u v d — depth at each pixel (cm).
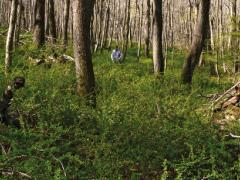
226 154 840
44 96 1111
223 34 2372
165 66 2975
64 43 2250
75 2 1162
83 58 1171
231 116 1157
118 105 1104
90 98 1152
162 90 1498
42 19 2209
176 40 6425
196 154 871
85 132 918
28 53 1845
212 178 786
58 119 970
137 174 772
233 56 2477
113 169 798
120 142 884
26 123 909
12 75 1353
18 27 2211
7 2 5616
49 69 1623
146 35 3803
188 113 1096
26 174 701
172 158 860
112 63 2534
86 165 791
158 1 1862
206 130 953
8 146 823
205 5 1789
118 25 5644
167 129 959
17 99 966
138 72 2155
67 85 1325
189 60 1812
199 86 1789
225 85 2077
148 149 857
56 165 777
